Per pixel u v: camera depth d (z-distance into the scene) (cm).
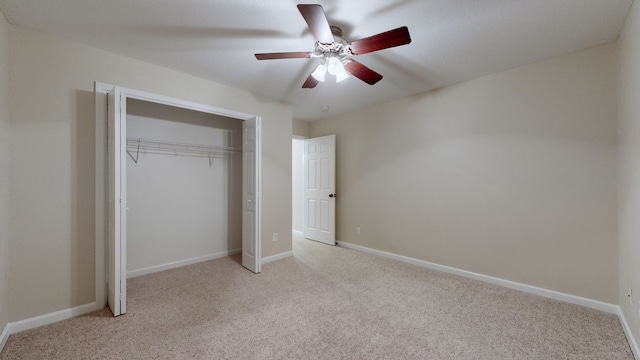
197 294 249
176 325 196
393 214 363
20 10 174
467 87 291
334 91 328
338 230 441
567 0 163
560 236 235
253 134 306
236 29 197
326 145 448
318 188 463
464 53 230
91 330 190
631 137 176
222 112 300
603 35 201
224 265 332
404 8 172
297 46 222
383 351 167
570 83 228
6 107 181
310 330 190
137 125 298
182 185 331
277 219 358
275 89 321
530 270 251
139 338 180
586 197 222
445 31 197
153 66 253
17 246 189
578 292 226
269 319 205
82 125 215
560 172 234
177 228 326
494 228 272
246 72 273
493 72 269
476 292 253
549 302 231
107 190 224
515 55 233
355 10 174
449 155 306
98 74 223
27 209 192
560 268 235
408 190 346
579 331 188
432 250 322
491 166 273
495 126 271
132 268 293
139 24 191
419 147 334
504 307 223
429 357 162
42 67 199
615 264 210
